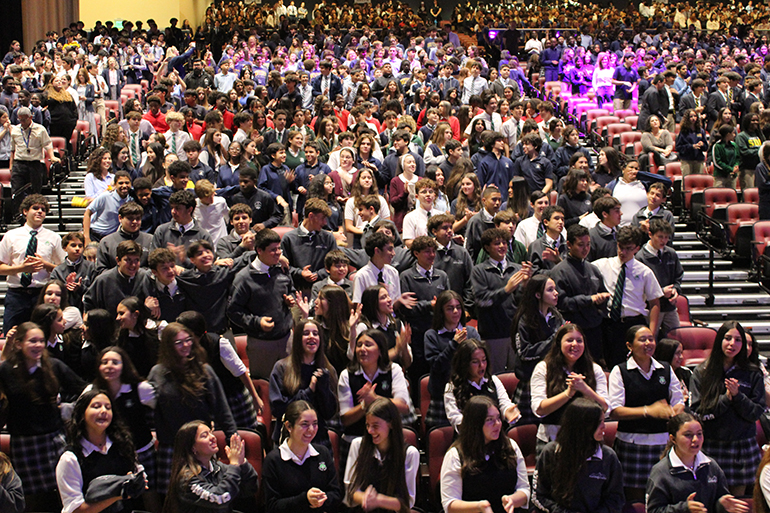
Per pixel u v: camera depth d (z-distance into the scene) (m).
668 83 14.88
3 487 4.95
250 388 6.22
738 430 6.14
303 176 10.06
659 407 5.85
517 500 5.12
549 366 5.81
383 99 15.84
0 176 12.03
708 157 13.16
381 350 5.94
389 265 7.44
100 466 5.14
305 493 5.13
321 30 27.75
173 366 5.48
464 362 5.79
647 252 7.66
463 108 12.85
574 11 32.94
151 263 6.64
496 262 7.22
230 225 8.81
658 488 5.30
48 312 6.24
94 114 15.80
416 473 5.29
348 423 5.90
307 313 6.79
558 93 21.88
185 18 30.55
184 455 4.99
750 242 10.73
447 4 35.75
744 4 33.66
